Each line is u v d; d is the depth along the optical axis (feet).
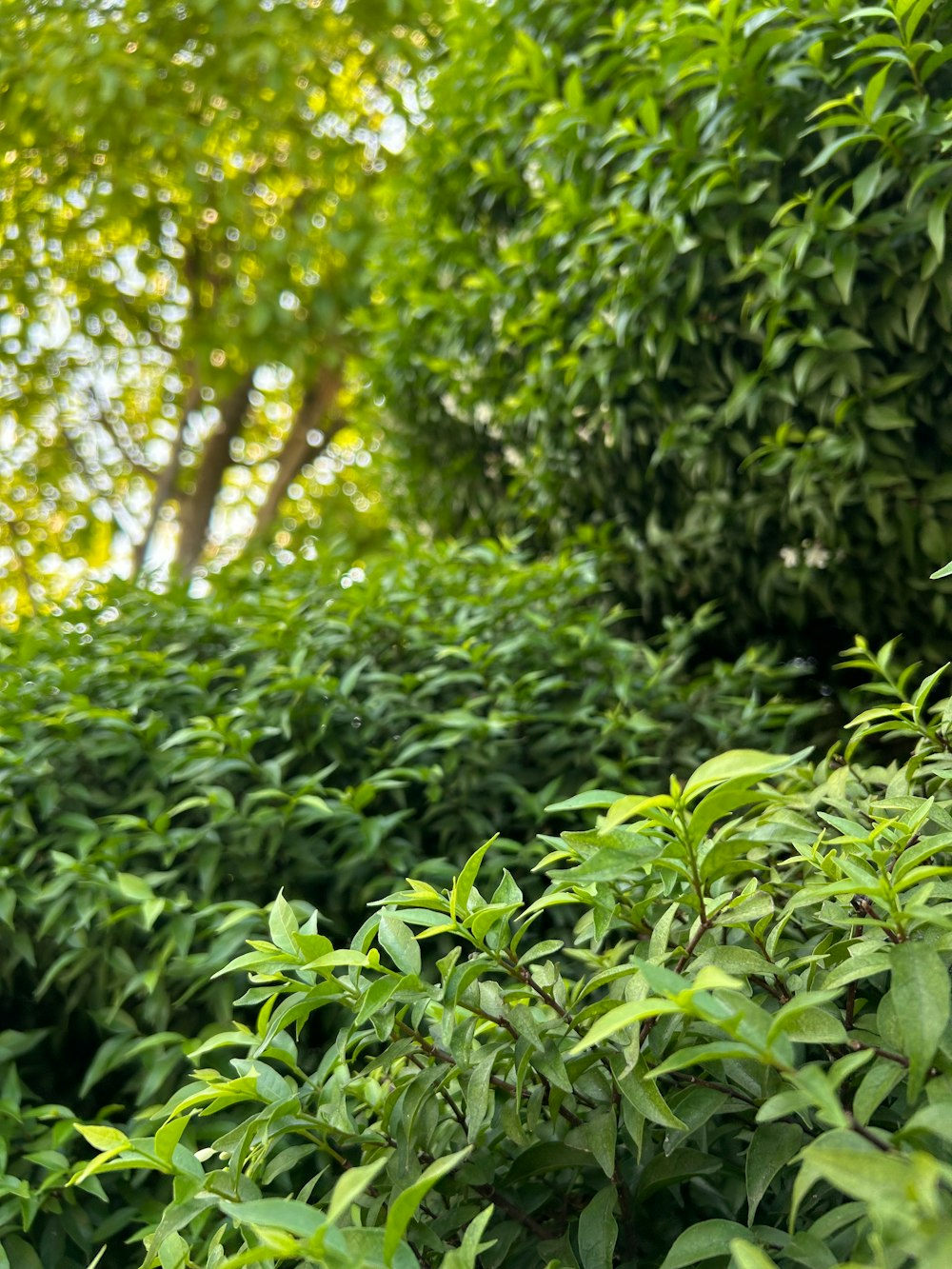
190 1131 5.22
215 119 19.01
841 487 7.41
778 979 3.47
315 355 22.18
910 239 6.79
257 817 6.44
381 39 19.53
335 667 8.07
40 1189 4.93
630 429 8.98
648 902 3.83
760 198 7.57
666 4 7.43
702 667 9.93
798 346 7.57
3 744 7.13
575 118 8.42
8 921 6.04
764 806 5.14
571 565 9.20
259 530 24.29
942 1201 2.46
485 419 10.94
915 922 3.08
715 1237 2.82
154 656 7.57
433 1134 3.51
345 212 19.84
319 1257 2.47
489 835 6.89
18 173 19.93
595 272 8.63
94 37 17.28
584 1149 3.37
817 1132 3.24
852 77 6.93
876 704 8.33
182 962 5.77
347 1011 5.46
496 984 3.60
